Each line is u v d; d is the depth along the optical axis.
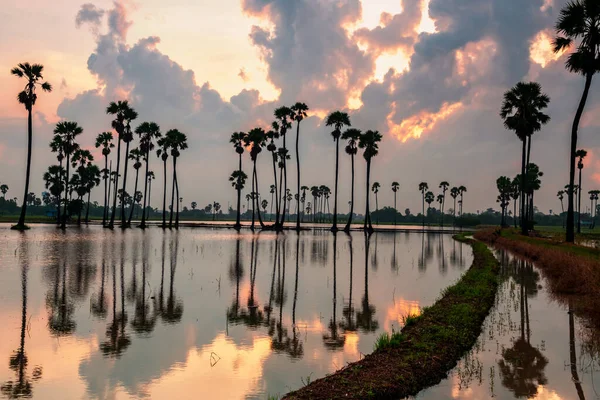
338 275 23.11
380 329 12.12
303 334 11.55
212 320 12.95
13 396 7.48
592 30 31.17
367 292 18.08
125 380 8.29
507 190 106.44
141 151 83.62
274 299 16.30
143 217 73.25
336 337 11.29
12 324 12.06
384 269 26.25
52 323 12.24
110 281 19.33
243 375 8.62
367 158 81.94
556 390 8.07
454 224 153.62
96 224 83.50
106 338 10.95
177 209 78.94
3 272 21.08
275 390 7.91
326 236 62.56
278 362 9.38
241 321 12.88
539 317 13.88
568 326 12.75
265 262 28.17
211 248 37.41
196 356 9.71
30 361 9.22
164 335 11.29
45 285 17.97
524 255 34.44
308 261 29.45
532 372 8.96
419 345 9.79
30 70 53.38
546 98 50.88
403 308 14.95
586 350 10.45
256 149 82.00
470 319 12.53
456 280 21.91
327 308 14.84
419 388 8.08
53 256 27.83
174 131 76.75
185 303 15.26
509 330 12.29
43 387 7.90
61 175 81.25
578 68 33.16
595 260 19.83
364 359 9.02
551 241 39.84
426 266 28.38
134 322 12.54
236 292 17.55
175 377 8.47
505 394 7.87
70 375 8.48
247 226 92.69
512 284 20.47
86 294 16.38
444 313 13.01
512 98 51.75
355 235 69.38
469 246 48.31
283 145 78.44
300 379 8.44
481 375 8.78
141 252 31.98
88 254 29.52
